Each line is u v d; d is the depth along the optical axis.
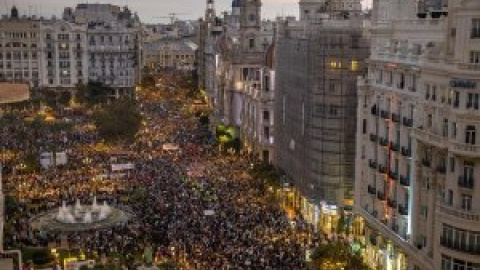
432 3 95.94
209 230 94.88
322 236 98.50
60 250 89.94
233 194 117.75
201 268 81.69
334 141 106.94
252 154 163.00
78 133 177.50
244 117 178.00
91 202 112.19
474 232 63.19
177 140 178.88
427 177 72.50
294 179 124.44
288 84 130.50
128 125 165.62
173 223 97.81
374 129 89.12
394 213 82.06
